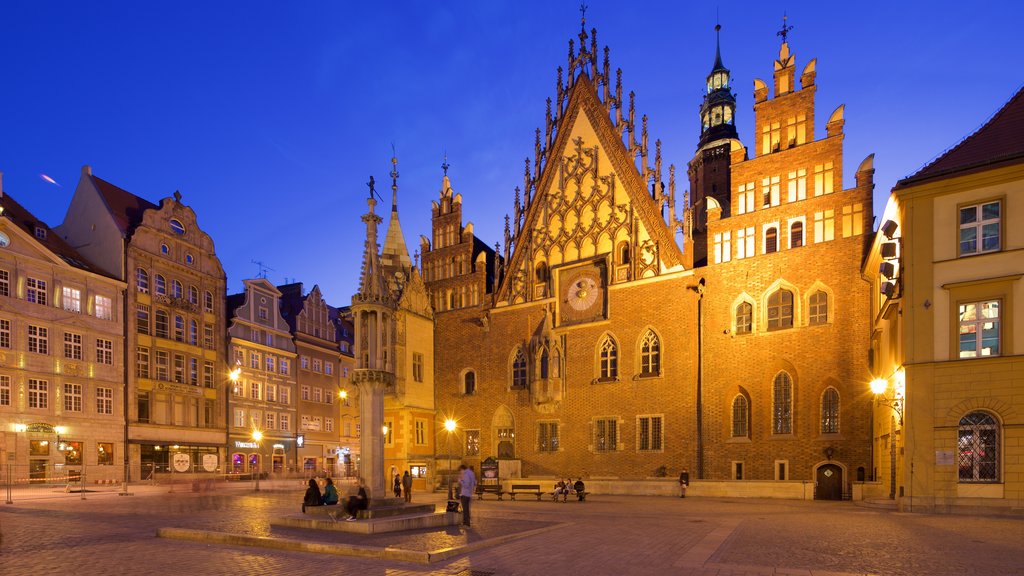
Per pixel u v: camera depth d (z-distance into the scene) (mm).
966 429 24562
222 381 61406
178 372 57094
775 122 42531
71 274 49250
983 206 25203
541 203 52219
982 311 24797
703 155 66000
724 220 43406
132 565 13133
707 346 42594
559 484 34625
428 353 54750
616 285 46969
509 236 53562
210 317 61188
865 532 18344
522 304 51375
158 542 16641
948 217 25734
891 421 30266
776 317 40594
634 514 25156
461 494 19859
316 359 74625
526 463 49094
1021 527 19531
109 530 19188
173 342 56781
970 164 25312
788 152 41531
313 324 75000
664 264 45312
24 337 45625
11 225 45438
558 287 49938
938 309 25547
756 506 29797
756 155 42875
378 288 21844
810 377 38562
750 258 41906
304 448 70938
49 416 46531
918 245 26203
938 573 12172
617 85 49750
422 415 52781
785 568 12750
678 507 29312
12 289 45312
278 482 55062
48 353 47031
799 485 35938
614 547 15594
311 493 21875
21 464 44531
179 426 56062
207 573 12336
